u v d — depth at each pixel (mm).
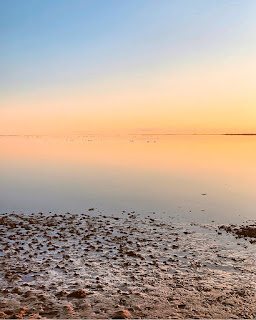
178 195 20234
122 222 14039
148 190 21812
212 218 14844
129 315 6387
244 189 22172
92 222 13961
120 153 54438
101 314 6434
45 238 11586
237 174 29438
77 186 23250
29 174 29281
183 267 9086
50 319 6199
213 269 8945
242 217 15016
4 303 6820
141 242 11320
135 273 8625
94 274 8523
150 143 99312
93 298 7145
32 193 20672
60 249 10438
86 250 10383
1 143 107688
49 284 7848
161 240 11578
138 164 37250
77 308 6656
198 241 11500
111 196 19828
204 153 55188
